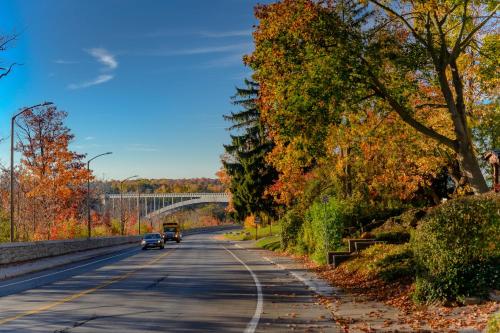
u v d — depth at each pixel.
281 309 13.56
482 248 11.98
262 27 18.34
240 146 62.69
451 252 12.03
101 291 17.83
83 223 70.12
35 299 16.05
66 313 13.09
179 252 46.59
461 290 11.75
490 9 18.91
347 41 17.59
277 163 35.47
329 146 23.34
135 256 41.19
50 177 58.22
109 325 11.36
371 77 17.98
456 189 28.12
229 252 45.56
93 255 43.53
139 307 14.02
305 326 11.09
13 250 30.83
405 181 28.66
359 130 22.19
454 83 19.06
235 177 62.44
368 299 14.59
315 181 36.53
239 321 11.80
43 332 10.64
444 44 18.59
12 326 11.36
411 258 17.53
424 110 23.48
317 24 17.52
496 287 11.42
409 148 24.50
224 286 19.05
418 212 26.66
